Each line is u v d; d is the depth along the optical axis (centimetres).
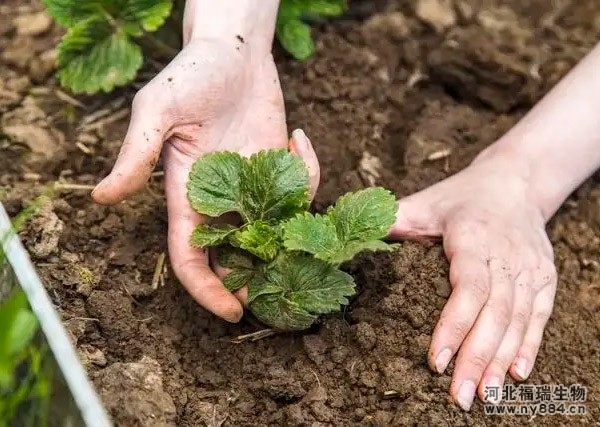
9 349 99
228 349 114
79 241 118
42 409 102
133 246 118
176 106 112
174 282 117
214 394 112
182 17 128
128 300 115
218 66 113
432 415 109
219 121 115
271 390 111
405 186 125
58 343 101
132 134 110
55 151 124
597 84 120
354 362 112
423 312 113
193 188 111
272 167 112
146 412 107
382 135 128
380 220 110
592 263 122
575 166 120
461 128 129
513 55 134
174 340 114
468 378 110
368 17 136
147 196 121
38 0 135
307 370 112
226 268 113
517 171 119
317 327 114
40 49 131
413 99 132
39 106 127
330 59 132
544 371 115
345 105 129
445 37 135
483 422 110
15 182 122
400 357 112
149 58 130
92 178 123
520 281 115
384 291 114
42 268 115
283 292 111
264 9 117
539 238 117
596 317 118
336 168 125
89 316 113
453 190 119
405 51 134
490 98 131
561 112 120
